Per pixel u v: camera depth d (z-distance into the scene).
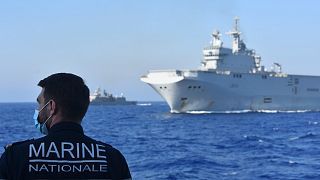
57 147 3.40
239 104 102.69
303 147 37.56
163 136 52.25
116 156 3.54
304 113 112.00
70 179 3.32
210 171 23.72
